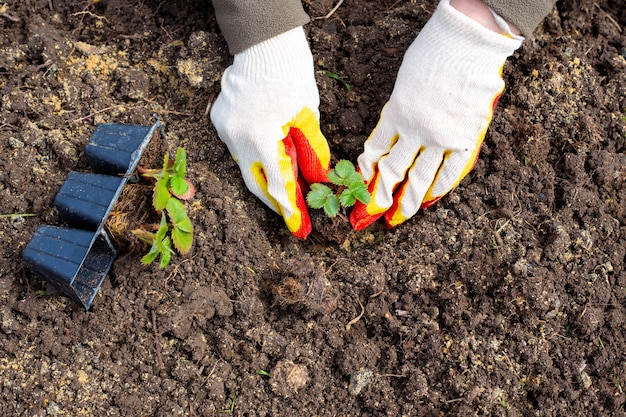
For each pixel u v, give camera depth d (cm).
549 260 101
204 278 98
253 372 96
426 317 99
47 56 105
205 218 99
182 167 94
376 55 107
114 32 108
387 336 99
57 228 94
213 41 105
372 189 101
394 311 100
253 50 100
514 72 107
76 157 101
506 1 96
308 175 102
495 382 97
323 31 108
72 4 109
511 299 99
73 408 94
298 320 98
